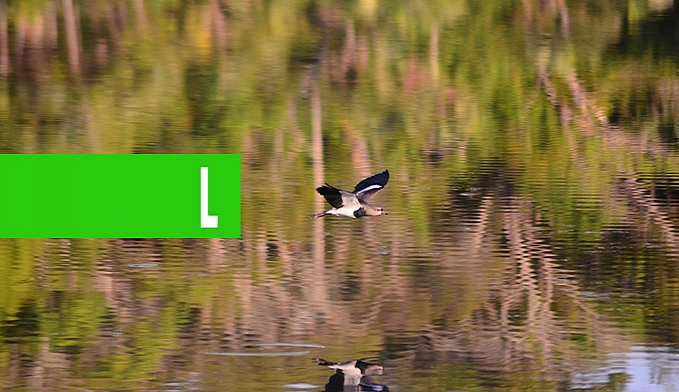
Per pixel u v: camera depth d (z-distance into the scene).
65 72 34.59
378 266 17.55
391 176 24.08
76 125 28.69
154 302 16.02
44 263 17.86
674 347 14.30
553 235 19.31
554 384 13.25
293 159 25.86
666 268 17.39
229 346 14.41
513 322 15.18
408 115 30.25
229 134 28.23
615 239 19.06
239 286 16.70
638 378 13.37
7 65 35.41
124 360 14.00
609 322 15.16
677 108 31.22
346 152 26.70
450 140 27.83
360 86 33.69
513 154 26.33
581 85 34.00
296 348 14.35
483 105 31.69
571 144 27.45
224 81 33.09
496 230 19.59
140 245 18.95
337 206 12.95
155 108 30.45
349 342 14.52
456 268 17.48
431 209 21.00
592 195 22.16
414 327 15.02
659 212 20.84
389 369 13.68
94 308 15.80
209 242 19.03
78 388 13.23
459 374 13.55
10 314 15.54
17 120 29.22
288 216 20.66
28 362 13.98
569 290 16.47
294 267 17.59
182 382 13.34
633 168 24.80
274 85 33.16
